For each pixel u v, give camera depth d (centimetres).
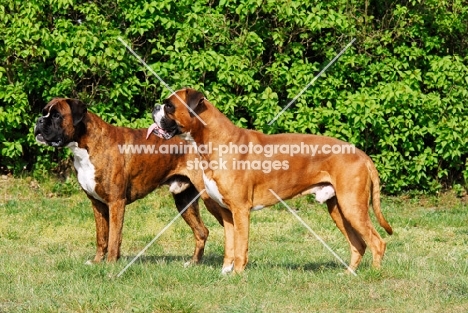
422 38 1434
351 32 1392
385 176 1415
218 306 726
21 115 1394
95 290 764
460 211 1379
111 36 1345
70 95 1405
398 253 1027
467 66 1461
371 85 1433
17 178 1464
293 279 827
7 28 1346
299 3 1351
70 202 1372
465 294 770
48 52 1348
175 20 1373
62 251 1038
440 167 1462
